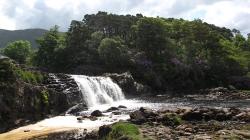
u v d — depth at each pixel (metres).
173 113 42.16
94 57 104.25
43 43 114.69
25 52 147.38
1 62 46.84
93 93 70.44
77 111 56.69
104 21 144.62
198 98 83.12
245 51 148.75
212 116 42.22
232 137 29.84
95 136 34.94
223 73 115.69
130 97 85.50
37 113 49.50
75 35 110.31
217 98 83.56
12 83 46.12
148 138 28.91
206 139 29.06
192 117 42.22
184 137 30.06
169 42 114.38
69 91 60.66
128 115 49.72
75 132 38.62
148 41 112.31
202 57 120.06
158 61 110.88
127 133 30.19
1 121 42.44
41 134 38.69
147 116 41.00
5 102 43.88
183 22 134.38
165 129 33.84
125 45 113.88
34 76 57.62
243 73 121.12
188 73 108.50
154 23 113.19
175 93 97.06
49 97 53.69
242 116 41.84
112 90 78.62
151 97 85.56
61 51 108.25
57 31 121.88
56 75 64.31
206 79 112.88
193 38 120.75
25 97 47.88
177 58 114.00
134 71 99.75
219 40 122.69
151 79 99.31
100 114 51.09
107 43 101.00
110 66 100.38
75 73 100.00
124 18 147.62
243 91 98.31
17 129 42.91
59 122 46.31
